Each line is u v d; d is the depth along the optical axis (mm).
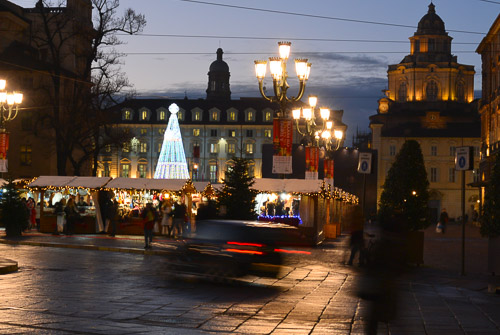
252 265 16031
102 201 35875
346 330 10234
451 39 117875
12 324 9789
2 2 63406
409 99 115250
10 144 61344
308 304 13016
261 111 119250
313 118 35719
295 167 79562
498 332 10297
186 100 121938
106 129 55188
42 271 17438
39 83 60750
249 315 11469
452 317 11781
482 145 77688
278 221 35812
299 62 27391
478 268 23234
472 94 116438
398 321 11164
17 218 31484
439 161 109562
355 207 17797
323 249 30750
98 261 20828
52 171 61562
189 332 9734
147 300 12914
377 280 10023
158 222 35000
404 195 34031
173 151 59688
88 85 55750
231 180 32375
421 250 23172
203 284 15789
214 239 16406
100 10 53938
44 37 64438
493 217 20141
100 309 11602
